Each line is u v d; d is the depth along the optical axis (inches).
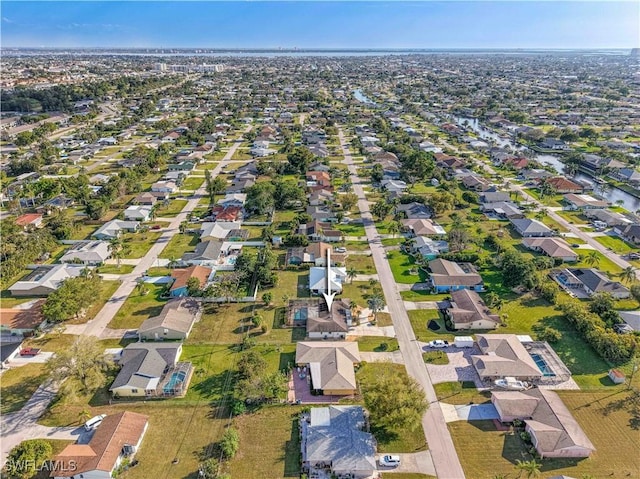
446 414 2832.2
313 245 4933.6
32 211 6003.9
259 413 2827.3
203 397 2950.3
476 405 2903.5
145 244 5152.6
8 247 4675.2
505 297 4111.7
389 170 7731.3
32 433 2672.2
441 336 3577.8
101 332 3592.5
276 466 2471.7
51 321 3663.9
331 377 3002.0
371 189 7042.3
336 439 2532.0
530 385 3068.4
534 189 7052.2
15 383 3053.6
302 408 2866.6
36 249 4753.9
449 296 4138.8
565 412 2751.0
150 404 2891.2
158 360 3147.1
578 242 5236.2
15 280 4392.2
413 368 3228.3
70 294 3639.3
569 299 4077.3
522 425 2741.1
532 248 5019.7
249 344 3412.9
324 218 5777.6
